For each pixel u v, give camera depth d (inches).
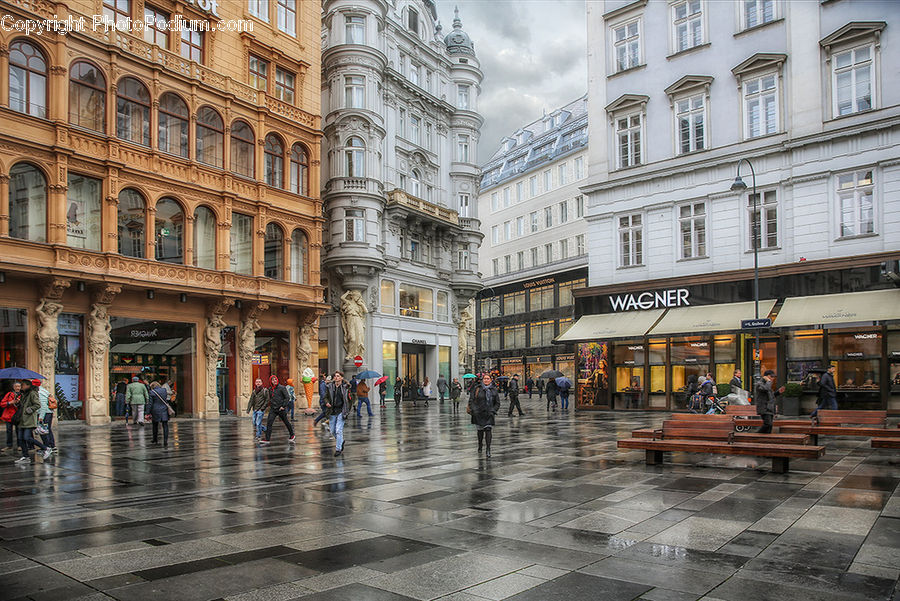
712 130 1156.5
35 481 446.6
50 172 949.2
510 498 366.3
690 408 913.5
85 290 997.8
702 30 1176.8
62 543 269.9
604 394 1238.3
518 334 2687.0
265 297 1238.9
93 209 1010.1
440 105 1923.0
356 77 1590.8
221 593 207.5
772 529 287.9
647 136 1237.1
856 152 1000.2
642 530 289.4
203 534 287.0
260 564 239.8
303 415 1224.8
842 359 985.5
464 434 781.9
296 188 1368.1
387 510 337.7
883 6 986.7
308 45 1413.6
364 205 1562.5
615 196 1272.1
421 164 1836.9
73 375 986.1
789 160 1065.5
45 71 959.0
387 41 1713.8
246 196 1242.6
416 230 1802.4
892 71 973.8
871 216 988.6
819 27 1045.8
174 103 1135.0
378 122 1606.8
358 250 1542.8
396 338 1699.1
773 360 1055.6
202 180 1164.5
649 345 1192.2
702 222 1163.9
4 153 899.4
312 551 258.4
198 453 611.5
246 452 617.3
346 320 1561.3
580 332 1245.7
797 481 408.2
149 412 700.0
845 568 231.5
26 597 202.2
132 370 1067.3
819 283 1013.2
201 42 1196.5
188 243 1135.0
